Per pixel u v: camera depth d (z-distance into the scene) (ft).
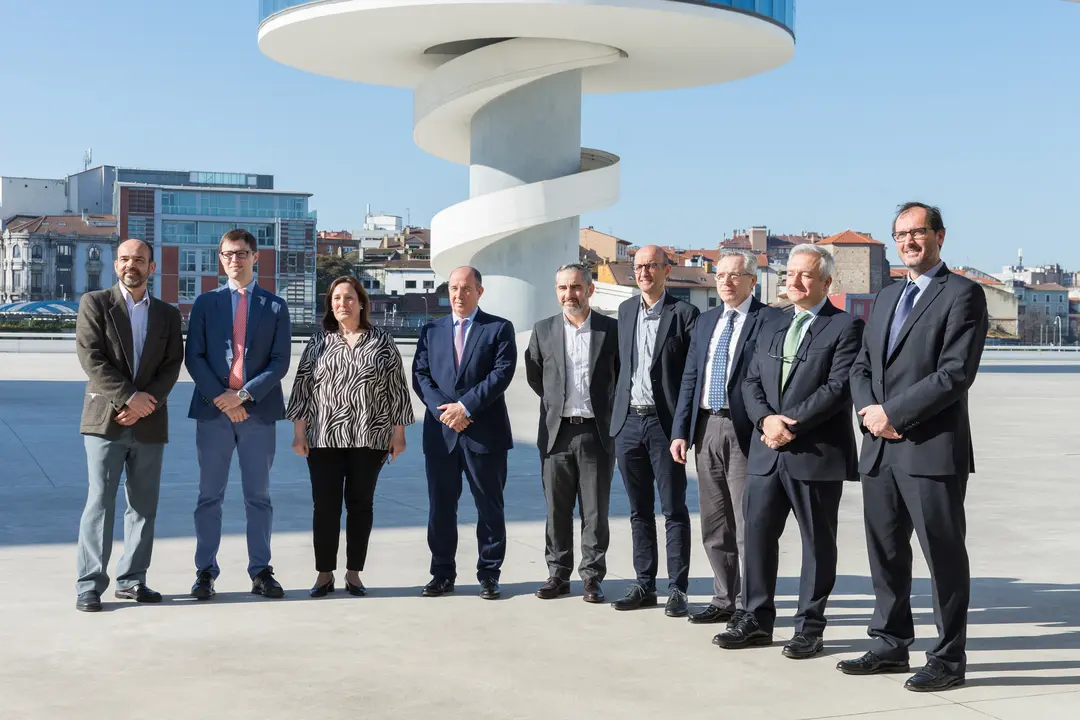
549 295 88.84
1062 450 48.16
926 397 16.30
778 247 449.48
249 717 14.73
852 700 15.70
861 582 23.11
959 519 16.65
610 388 22.00
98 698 15.43
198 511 21.74
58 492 33.86
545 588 21.79
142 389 20.94
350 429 21.65
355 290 22.44
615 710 15.16
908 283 17.26
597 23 77.30
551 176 85.81
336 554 22.09
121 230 293.43
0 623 19.35
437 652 17.85
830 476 18.22
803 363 18.51
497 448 22.02
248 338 22.08
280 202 303.07
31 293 339.98
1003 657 17.81
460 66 84.64
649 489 21.53
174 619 19.79
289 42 82.89
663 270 21.62
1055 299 479.82
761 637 18.57
